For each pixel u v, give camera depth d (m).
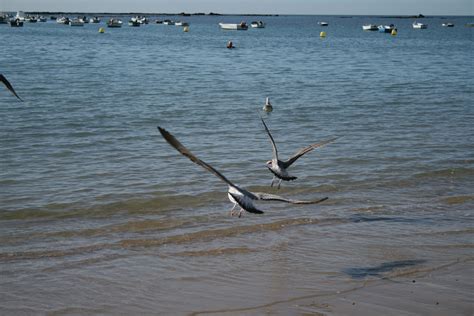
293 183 22.67
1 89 42.16
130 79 51.31
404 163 25.53
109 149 27.14
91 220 18.56
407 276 14.65
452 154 27.11
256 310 12.88
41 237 17.00
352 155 26.77
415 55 94.62
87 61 67.06
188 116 35.41
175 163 25.00
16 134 29.33
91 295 13.44
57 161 25.00
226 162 25.31
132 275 14.48
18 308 12.77
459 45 130.00
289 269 14.97
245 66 67.88
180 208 19.73
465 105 41.50
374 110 38.91
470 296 13.64
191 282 14.15
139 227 17.91
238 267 15.05
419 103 42.16
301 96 44.69
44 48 86.81
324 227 18.03
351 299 13.41
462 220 18.88
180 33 172.88
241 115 36.22
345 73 62.44
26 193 20.88
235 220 18.50
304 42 134.38
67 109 35.91
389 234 17.50
